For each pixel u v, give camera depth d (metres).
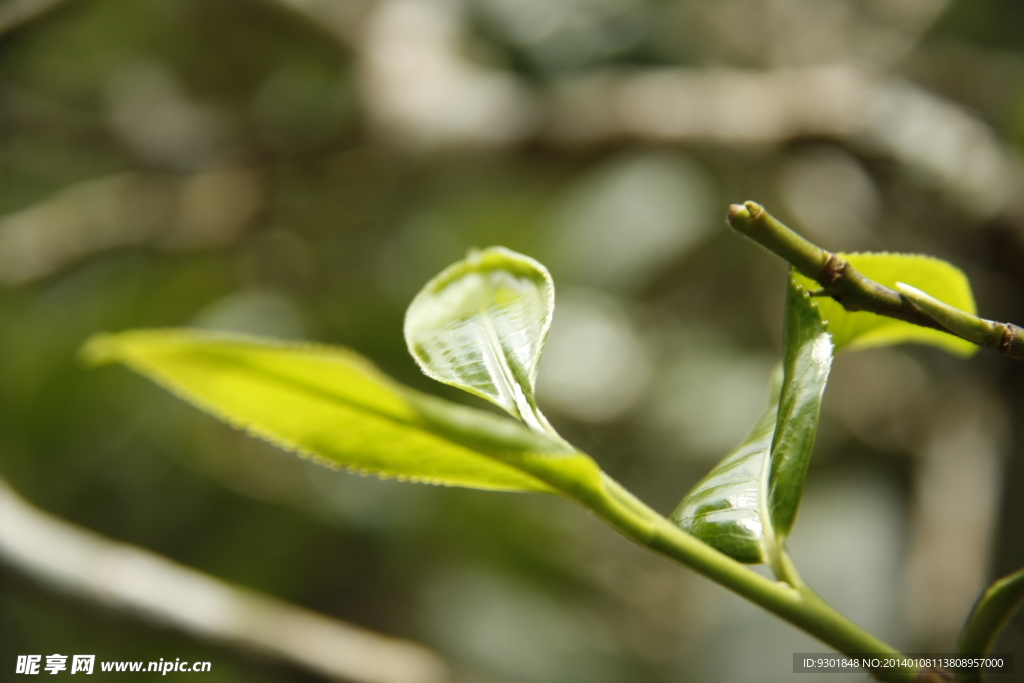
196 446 1.08
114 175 1.22
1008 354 0.30
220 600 0.63
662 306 1.27
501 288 0.32
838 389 1.16
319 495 1.07
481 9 1.16
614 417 1.23
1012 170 0.85
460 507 1.08
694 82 0.97
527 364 0.31
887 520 1.00
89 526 1.03
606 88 0.97
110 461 1.06
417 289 1.15
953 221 0.85
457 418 0.29
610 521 0.29
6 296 1.10
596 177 1.19
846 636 0.30
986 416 0.97
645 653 1.19
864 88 0.92
